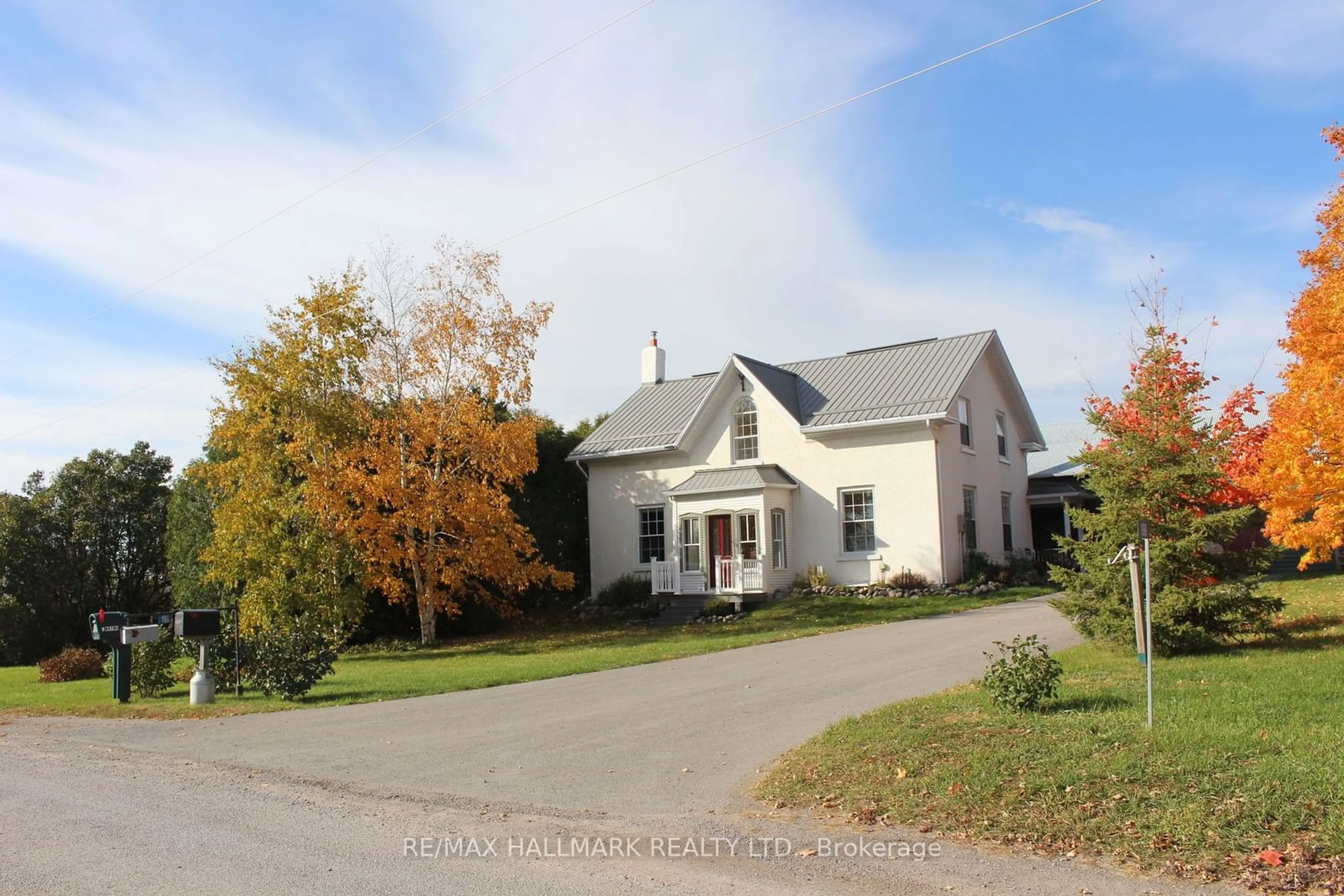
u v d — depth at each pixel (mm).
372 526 24391
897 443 27844
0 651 36312
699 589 29641
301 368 24688
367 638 27797
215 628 15156
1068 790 6973
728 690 13492
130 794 8828
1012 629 17984
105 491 39469
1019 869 5930
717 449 31078
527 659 20312
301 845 6938
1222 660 11906
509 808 7879
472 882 6031
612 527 33188
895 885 5781
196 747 11391
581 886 5926
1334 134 14727
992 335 29953
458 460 26094
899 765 8070
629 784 8547
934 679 12844
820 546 29016
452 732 11555
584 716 12141
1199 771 7004
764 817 7316
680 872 6164
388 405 25859
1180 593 12445
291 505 24828
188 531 29375
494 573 25578
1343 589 19422
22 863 6609
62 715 14922
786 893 5719
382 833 7230
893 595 26719
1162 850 5973
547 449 34844
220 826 7535
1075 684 10922
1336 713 8484
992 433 31359
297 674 15312
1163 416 13352
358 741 11234
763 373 30516
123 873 6340
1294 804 6242
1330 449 12094
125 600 40219
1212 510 13320
